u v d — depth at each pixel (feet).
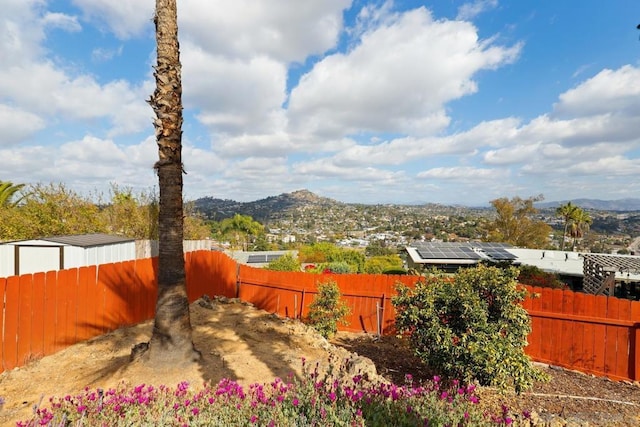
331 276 36.52
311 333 26.81
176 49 18.06
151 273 27.84
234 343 21.65
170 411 10.02
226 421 9.61
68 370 17.19
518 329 20.12
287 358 19.49
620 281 58.75
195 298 34.22
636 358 22.77
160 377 15.99
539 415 16.28
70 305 20.66
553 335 25.93
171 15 17.78
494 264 60.75
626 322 23.20
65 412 10.12
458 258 73.51
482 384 19.80
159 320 17.26
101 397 10.76
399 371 24.21
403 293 23.03
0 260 27.43
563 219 185.57
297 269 75.41
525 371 18.89
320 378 15.96
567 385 21.75
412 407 10.66
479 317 19.67
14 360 17.51
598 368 24.09
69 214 48.96
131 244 33.78
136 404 10.63
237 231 220.84
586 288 56.34
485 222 143.74
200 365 17.39
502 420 11.03
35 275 18.65
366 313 34.81
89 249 28.84
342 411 9.74
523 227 132.98
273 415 9.66
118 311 24.35
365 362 18.56
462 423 10.30
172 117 17.81
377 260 125.18
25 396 14.37
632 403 18.89
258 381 16.11
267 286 39.93
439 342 19.94
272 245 218.18
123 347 20.48
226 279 40.88
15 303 17.61
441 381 20.63
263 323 27.40
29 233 44.91
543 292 26.68
